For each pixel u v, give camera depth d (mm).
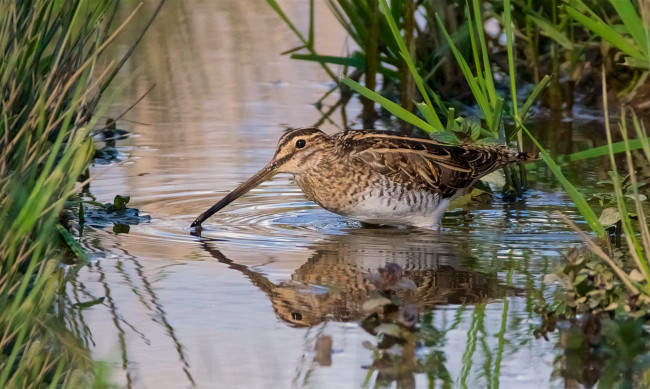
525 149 14258
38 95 8297
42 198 7090
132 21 20266
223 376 7191
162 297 8820
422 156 11430
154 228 11070
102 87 11484
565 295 8445
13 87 7766
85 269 9562
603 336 7930
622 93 15828
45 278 7270
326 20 21219
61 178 7484
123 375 7215
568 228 11219
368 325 8211
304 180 11781
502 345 7785
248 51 19625
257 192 12906
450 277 9477
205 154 14047
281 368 7340
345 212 11664
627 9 9555
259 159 13820
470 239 10859
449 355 7582
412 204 11430
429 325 8195
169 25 20734
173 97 17047
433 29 16359
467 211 12070
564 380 7152
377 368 7344
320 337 7914
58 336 7910
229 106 16641
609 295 8414
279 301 8750
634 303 8086
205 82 17922
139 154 14094
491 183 13195
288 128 15367
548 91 16281
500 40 17844
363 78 17562
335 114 16312
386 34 15805
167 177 13039
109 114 16062
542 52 16703
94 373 7273
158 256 10055
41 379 7086
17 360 7320
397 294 9000
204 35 20453
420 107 12109
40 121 7816
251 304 8672
